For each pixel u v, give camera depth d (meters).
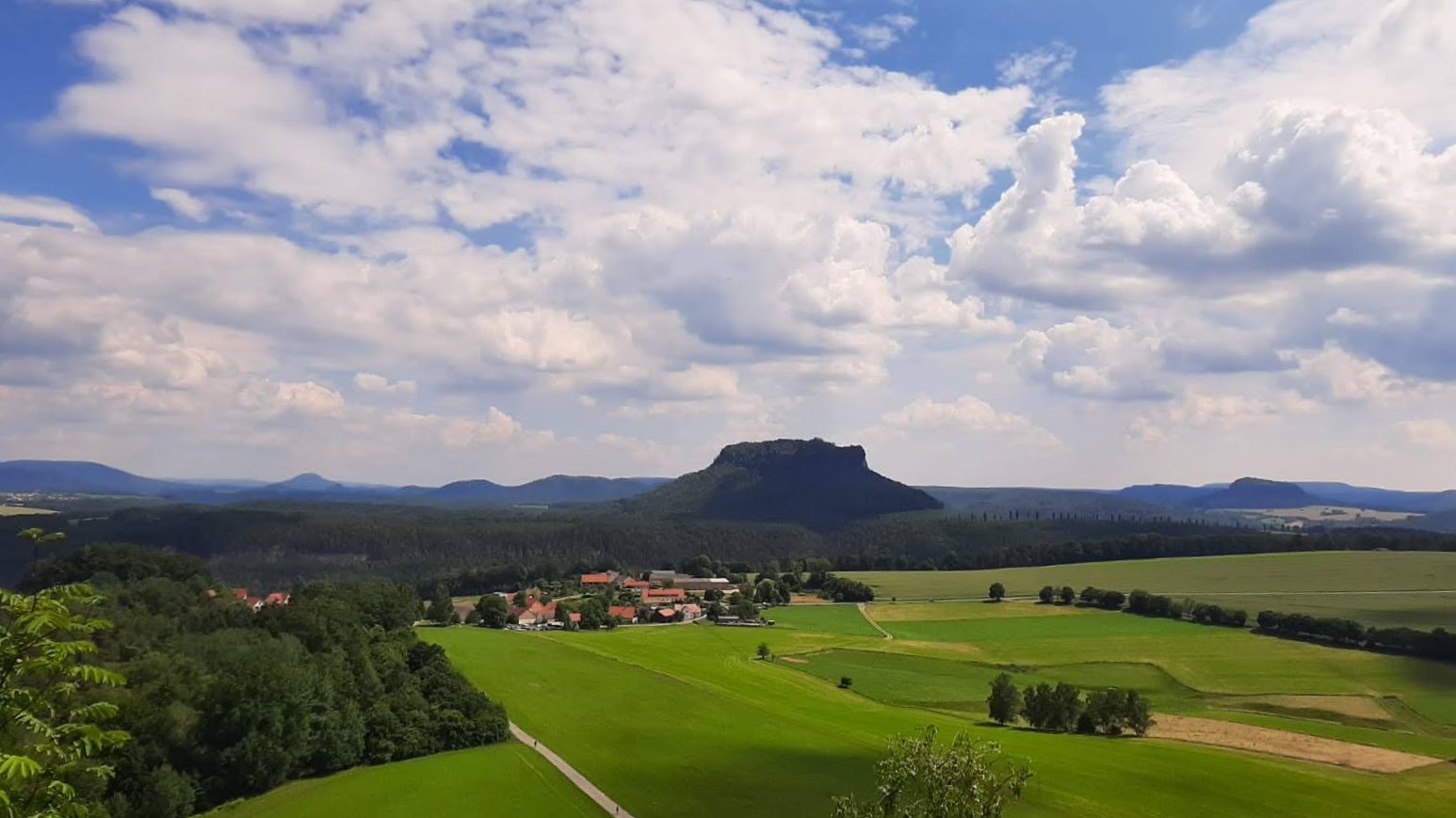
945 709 130.50
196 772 78.31
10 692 16.20
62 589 16.72
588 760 86.50
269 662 86.69
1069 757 92.69
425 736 92.31
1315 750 104.25
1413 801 81.25
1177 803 77.50
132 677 84.38
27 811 16.50
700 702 112.38
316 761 86.19
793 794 75.56
